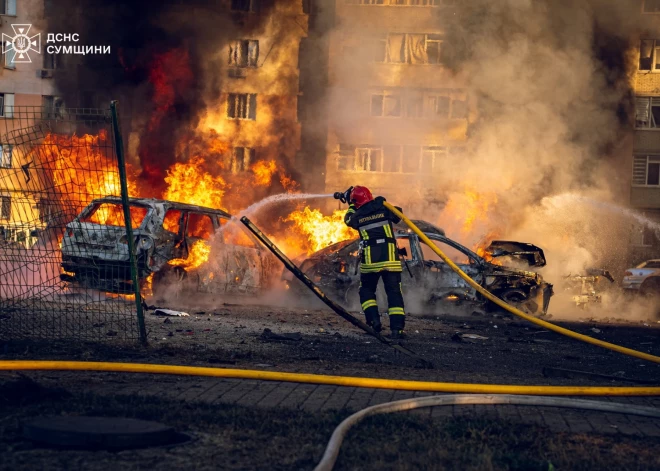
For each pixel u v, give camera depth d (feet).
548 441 13.53
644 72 131.95
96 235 36.47
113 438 12.01
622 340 35.55
